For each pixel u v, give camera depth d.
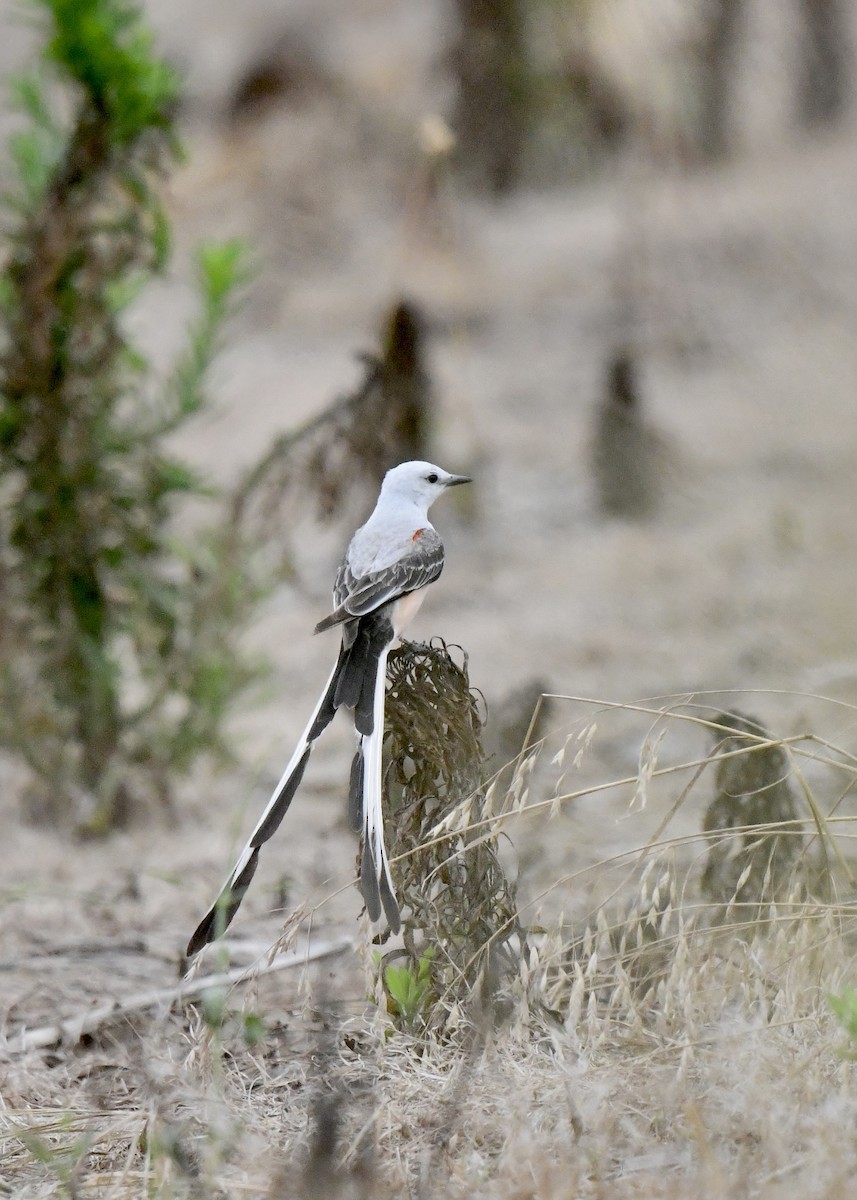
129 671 14.73
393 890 6.59
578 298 27.61
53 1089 7.02
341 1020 7.18
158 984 8.38
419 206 18.50
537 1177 5.33
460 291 28.09
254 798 12.18
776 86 35.28
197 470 12.27
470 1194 5.36
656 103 31.69
